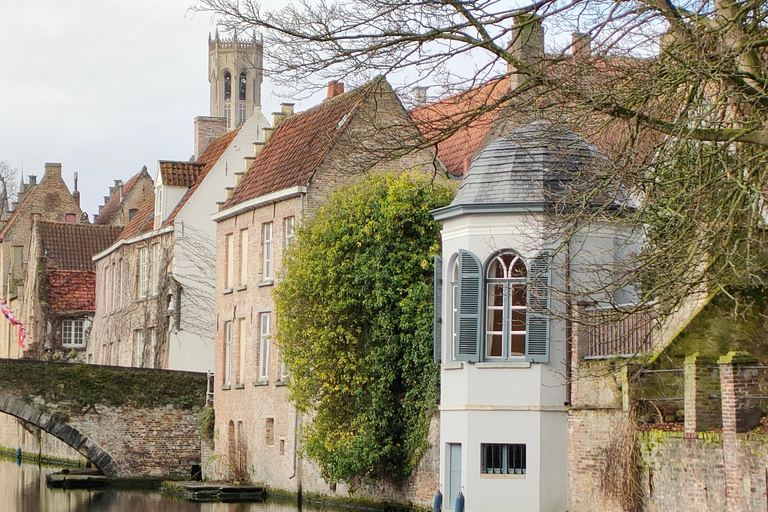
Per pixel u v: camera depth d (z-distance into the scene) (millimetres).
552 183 28219
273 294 35219
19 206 94312
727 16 17078
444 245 29906
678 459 22703
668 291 17891
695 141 19156
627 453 24203
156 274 54438
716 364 22406
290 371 34594
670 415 24484
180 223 51938
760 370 20938
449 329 29609
